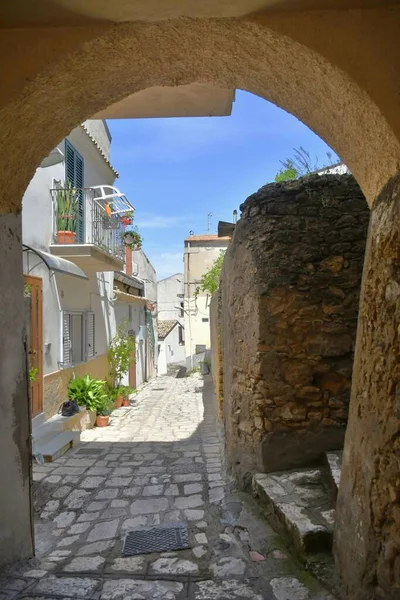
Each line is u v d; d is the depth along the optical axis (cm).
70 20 214
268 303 402
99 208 1005
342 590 234
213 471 488
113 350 1264
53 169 869
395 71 202
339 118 232
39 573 279
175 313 3497
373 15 204
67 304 905
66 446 617
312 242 404
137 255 1966
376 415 207
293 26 207
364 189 244
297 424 400
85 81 246
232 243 471
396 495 186
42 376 744
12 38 221
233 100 393
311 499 334
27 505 300
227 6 202
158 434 751
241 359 433
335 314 400
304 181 409
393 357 193
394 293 195
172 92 370
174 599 246
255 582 262
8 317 277
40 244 802
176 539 331
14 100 225
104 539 339
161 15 208
